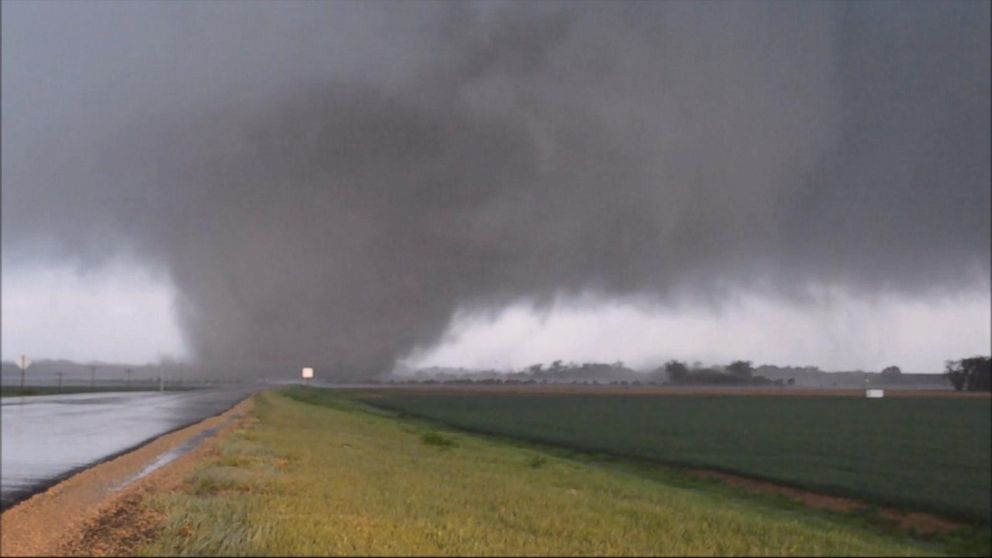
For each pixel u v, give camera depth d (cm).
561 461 3153
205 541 972
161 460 1975
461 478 1866
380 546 1010
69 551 946
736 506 2334
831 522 2402
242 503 1219
